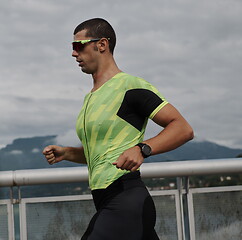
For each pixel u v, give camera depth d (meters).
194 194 2.94
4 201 2.79
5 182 2.65
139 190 1.88
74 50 2.02
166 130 1.79
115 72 2.00
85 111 1.96
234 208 3.00
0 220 2.79
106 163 1.89
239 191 2.99
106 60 2.00
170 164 2.75
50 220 2.85
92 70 2.01
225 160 2.81
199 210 2.96
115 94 1.91
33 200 2.82
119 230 1.84
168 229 2.93
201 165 2.77
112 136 1.90
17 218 2.81
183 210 2.93
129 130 1.90
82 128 1.96
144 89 1.89
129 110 1.90
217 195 2.97
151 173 2.72
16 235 2.81
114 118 1.90
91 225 1.88
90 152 1.94
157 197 2.90
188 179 2.90
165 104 1.85
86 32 1.99
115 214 1.85
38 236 2.84
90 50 1.99
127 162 1.69
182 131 1.78
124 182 1.87
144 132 1.95
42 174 2.68
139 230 1.85
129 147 1.90
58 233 2.86
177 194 2.92
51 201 2.83
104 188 1.88
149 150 1.72
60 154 2.25
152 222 1.89
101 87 1.96
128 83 1.91
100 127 1.90
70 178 2.69
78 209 2.87
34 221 2.83
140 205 1.85
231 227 3.00
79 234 2.87
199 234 2.96
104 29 1.99
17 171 2.68
